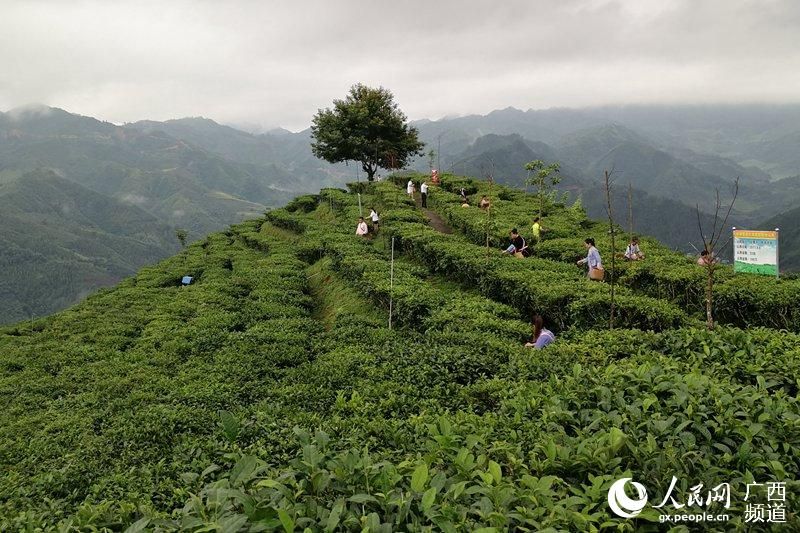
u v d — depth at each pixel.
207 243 40.97
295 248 30.22
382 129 49.50
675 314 11.99
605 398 6.10
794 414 5.48
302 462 4.36
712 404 5.61
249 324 17.17
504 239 22.69
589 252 16.72
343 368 11.02
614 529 3.95
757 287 13.77
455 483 4.34
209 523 3.38
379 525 3.50
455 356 10.28
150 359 14.71
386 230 26.30
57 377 14.55
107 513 4.78
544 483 4.15
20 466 9.40
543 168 35.34
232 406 10.45
